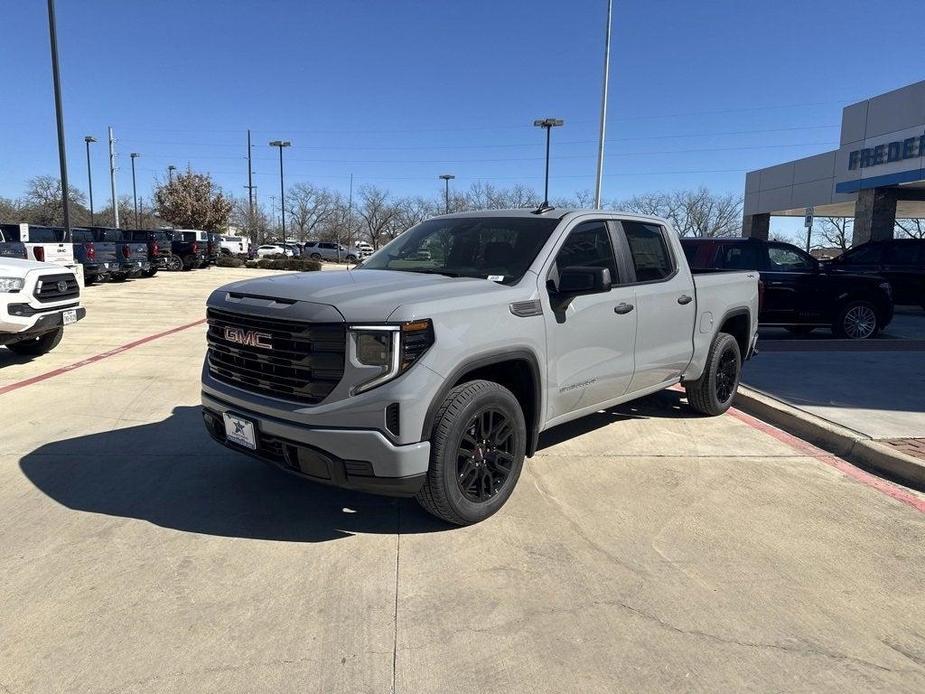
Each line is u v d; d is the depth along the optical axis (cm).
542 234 446
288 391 357
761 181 3312
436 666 265
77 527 382
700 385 612
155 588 318
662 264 547
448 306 355
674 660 271
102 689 249
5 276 777
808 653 278
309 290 369
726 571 343
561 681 258
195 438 545
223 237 5362
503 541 371
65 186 2156
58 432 560
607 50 2530
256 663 265
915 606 315
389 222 7006
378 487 344
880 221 2256
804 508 425
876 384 739
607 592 321
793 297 1142
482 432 380
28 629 284
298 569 338
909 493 454
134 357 903
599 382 468
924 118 1978
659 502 429
